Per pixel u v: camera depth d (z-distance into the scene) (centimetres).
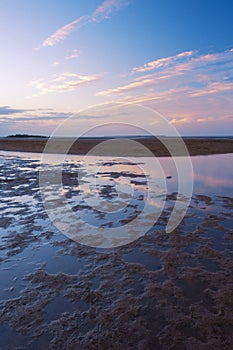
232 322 310
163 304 342
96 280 399
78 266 442
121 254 486
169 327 302
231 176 1245
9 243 526
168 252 493
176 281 396
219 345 277
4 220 655
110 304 342
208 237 560
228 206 776
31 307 336
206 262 455
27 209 746
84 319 314
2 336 289
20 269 431
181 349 273
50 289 375
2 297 357
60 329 299
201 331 296
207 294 363
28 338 287
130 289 375
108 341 283
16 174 1331
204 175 1280
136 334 292
